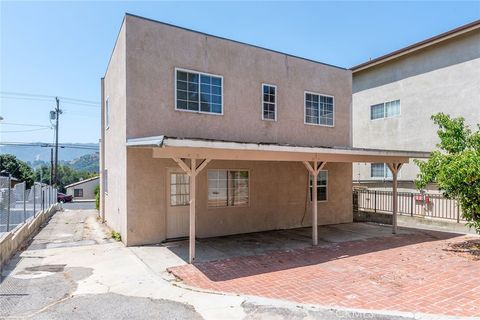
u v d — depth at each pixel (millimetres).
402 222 13820
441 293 5641
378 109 18156
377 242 9992
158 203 9609
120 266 7266
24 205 10047
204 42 10523
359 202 16281
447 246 9383
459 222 12000
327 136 13438
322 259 7973
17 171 43625
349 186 14344
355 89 19484
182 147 7102
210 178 10727
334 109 13727
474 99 13805
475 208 8359
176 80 9938
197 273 6809
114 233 10531
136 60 9305
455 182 8172
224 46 10930
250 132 11383
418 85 16062
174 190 10086
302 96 12781
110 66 12469
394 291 5762
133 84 9227
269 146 8016
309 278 6520
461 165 8016
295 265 7449
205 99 10477
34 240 10016
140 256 8094
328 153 9422
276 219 12133
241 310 4945
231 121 10969
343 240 10297
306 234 11266
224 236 10812
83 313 4820
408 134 16453
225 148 7348
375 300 5344
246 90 11359
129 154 9164
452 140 9406
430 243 9828
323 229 12406
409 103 16469
